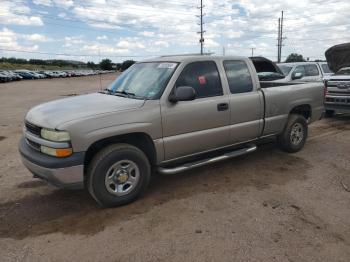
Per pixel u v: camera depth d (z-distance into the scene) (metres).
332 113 10.71
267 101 5.70
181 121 4.62
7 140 8.12
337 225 3.79
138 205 4.34
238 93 5.31
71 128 3.81
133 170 4.35
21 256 3.28
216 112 4.98
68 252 3.34
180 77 4.68
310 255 3.23
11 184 5.11
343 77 9.58
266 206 4.26
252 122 5.53
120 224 3.86
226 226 3.77
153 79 4.78
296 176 5.32
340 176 5.31
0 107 16.50
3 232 3.73
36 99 21.67
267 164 5.90
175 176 5.37
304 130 6.62
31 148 4.26
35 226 3.85
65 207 4.32
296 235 3.58
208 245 3.40
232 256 3.22
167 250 3.33
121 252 3.32
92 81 54.31
